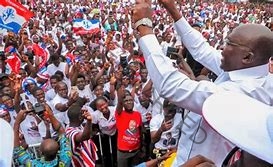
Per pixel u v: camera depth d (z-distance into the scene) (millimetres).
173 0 2996
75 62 10586
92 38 17625
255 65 2205
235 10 42438
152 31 2365
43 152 4980
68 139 5453
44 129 6465
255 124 1479
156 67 2270
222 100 1616
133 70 10617
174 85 2232
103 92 8836
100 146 7355
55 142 5039
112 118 7223
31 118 6469
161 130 5586
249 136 1462
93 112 7203
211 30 25750
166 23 25062
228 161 1908
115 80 9094
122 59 12195
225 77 2412
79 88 9367
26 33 16750
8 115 6305
